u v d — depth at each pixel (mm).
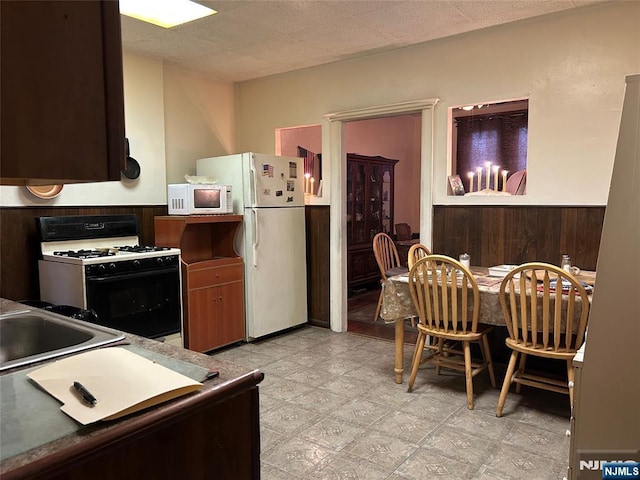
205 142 4664
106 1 663
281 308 4270
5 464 759
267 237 4098
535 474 2090
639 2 2902
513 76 3375
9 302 2041
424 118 3789
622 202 1398
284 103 4637
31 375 1118
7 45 574
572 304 2396
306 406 2795
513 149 5695
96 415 901
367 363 3553
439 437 2424
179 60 4117
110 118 667
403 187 7293
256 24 3281
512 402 2846
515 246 3439
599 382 1444
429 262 3121
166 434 968
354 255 6082
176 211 3846
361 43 3719
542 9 3088
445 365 3096
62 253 3217
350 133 6363
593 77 3078
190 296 3646
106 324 3059
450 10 3084
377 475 2090
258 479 1197
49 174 613
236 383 1098
